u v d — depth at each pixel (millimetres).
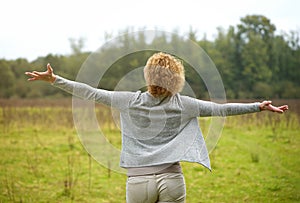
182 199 2555
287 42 30781
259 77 28906
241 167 7008
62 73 25391
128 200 2572
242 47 29484
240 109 2635
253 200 5059
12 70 26891
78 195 5355
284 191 5441
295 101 20281
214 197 5227
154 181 2490
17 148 8828
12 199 5016
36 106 17094
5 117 12703
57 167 7062
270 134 10844
